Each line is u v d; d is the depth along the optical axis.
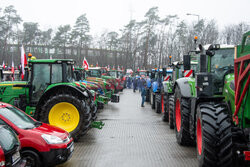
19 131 5.45
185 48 47.38
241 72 4.48
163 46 56.19
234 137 5.21
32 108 8.91
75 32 50.00
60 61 9.02
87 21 50.34
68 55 55.22
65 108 8.09
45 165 5.45
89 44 62.62
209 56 6.48
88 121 8.08
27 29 49.25
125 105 18.03
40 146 5.40
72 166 5.82
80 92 8.11
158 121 11.74
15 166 3.97
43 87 9.05
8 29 45.78
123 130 9.77
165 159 6.26
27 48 51.31
